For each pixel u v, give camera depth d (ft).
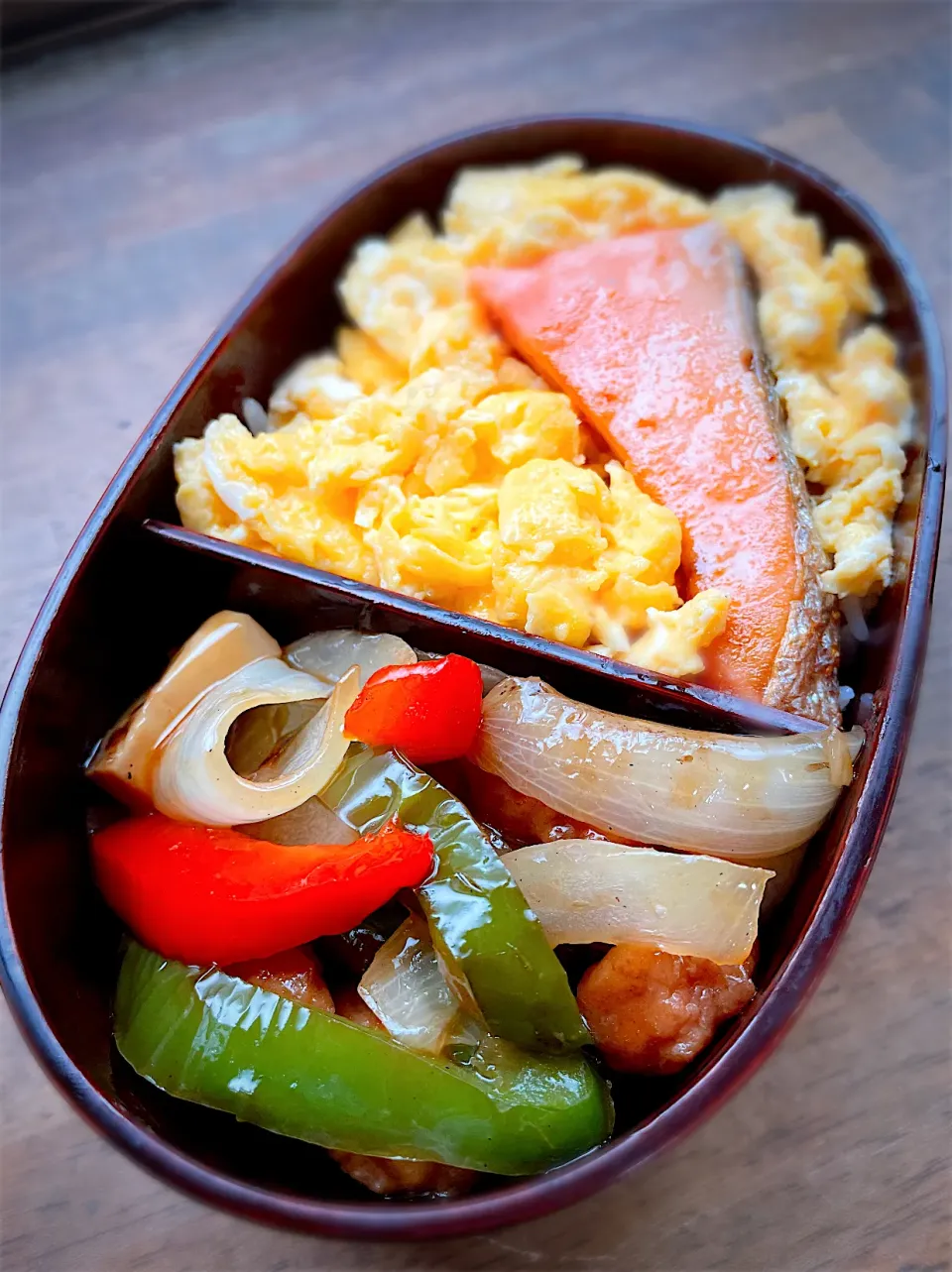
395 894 0.51
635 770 0.51
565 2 0.91
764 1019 0.45
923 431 0.61
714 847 0.51
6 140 0.88
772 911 0.54
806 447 0.63
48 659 0.53
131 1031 0.51
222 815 0.52
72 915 0.54
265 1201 0.44
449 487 0.63
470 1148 0.47
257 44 0.91
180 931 0.50
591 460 0.65
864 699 0.58
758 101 0.86
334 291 0.70
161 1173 0.45
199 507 0.62
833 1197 0.57
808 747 0.52
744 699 0.54
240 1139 0.52
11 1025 0.61
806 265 0.68
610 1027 0.51
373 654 0.56
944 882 0.63
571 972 0.53
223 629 0.57
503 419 0.63
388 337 0.68
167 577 0.60
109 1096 0.47
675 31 0.89
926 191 0.81
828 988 0.61
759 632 0.58
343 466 0.62
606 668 0.53
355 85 0.88
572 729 0.52
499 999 0.48
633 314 0.65
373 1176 0.51
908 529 0.58
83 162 0.87
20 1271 0.57
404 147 0.86
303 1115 0.47
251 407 0.66
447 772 0.55
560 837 0.53
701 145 0.69
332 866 0.49
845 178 0.82
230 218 0.84
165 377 0.78
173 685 0.56
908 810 0.65
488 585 0.60
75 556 0.55
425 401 0.63
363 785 0.52
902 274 0.64
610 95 0.87
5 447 0.76
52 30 0.91
